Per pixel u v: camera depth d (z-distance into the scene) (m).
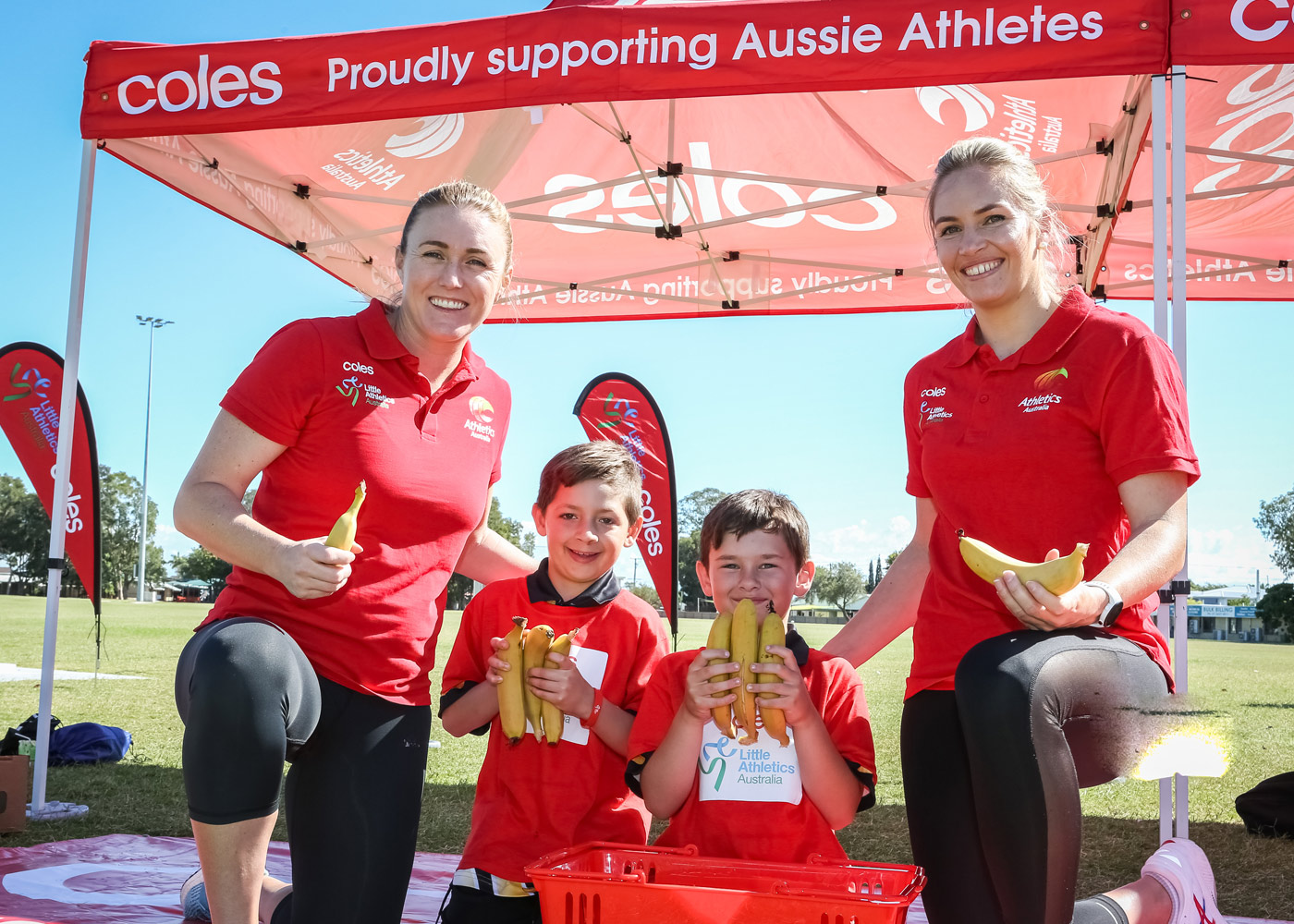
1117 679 1.90
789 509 2.76
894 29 3.53
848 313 7.53
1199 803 5.84
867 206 6.49
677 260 7.55
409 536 2.38
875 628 2.79
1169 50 3.32
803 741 2.26
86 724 6.74
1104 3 3.36
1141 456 2.03
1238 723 10.25
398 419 2.39
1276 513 77.50
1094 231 6.30
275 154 5.72
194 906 3.14
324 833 2.23
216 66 4.07
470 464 2.52
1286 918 3.56
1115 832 5.05
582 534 2.90
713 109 5.68
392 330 2.44
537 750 2.73
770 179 5.76
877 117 5.62
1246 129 5.56
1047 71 3.40
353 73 3.93
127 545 92.75
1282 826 4.84
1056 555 1.81
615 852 2.19
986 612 2.30
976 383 2.34
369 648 2.30
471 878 2.70
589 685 2.56
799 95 5.48
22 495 93.00
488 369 2.78
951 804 2.29
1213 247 7.36
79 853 4.09
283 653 2.03
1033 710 1.71
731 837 2.35
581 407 6.85
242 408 2.25
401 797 2.32
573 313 7.87
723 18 3.67
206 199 5.57
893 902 1.75
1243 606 72.88
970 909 2.23
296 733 2.06
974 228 2.25
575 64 3.75
